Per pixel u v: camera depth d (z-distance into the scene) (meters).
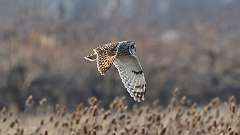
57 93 66.31
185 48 87.81
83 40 91.12
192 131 30.61
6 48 77.50
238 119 30.75
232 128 30.08
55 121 30.91
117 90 67.81
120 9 136.75
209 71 76.56
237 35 105.44
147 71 74.06
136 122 31.08
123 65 17.95
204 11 143.25
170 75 73.88
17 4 115.25
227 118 31.47
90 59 17.55
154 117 30.53
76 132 28.31
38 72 69.00
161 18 143.00
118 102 31.19
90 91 67.81
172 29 122.88
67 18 115.25
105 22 120.81
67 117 30.95
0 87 64.56
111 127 29.67
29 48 80.25
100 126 29.23
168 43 91.44
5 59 72.50
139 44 90.06
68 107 64.62
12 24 101.56
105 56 17.42
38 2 115.62
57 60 74.81
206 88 72.81
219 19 124.44
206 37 97.12
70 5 134.12
